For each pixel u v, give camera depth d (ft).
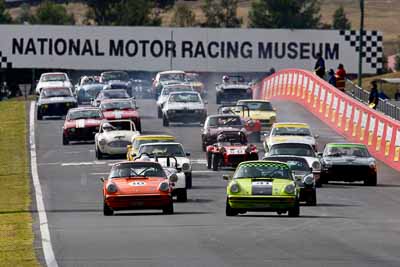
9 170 378.73
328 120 512.22
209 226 215.72
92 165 391.04
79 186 327.06
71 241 191.52
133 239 193.26
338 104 495.41
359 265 158.40
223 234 200.64
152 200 242.17
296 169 281.95
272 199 234.79
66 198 293.23
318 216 240.53
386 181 348.59
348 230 209.46
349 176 333.83
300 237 196.03
